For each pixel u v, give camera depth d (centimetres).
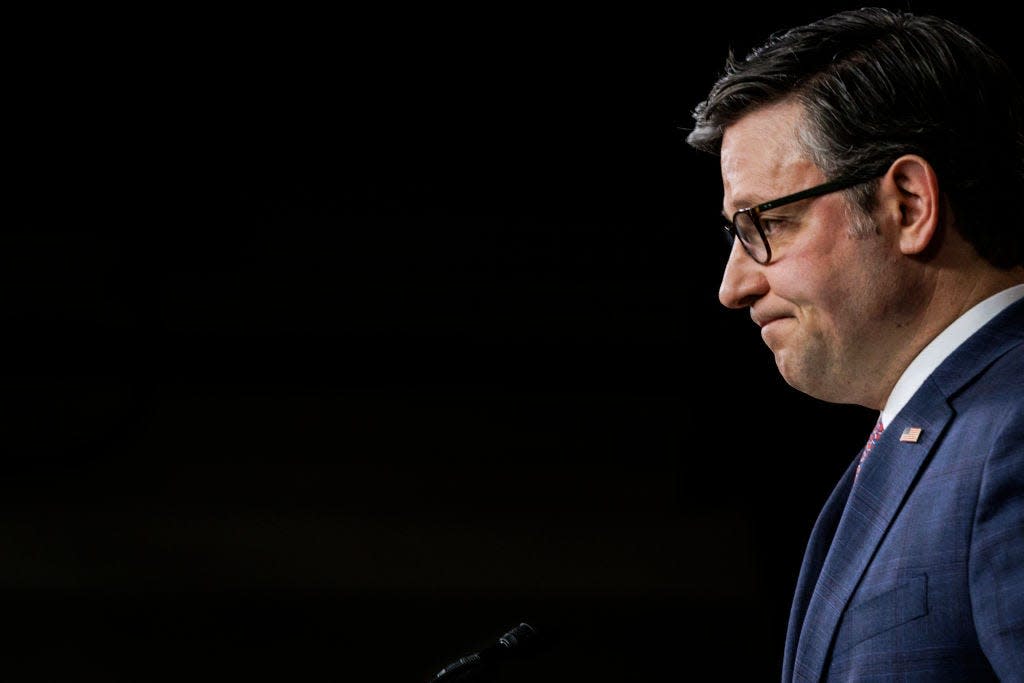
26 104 2019
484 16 2064
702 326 2152
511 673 1780
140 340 2089
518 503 2122
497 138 2133
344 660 1814
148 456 2089
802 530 2059
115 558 2011
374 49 2080
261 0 2042
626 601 2000
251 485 2103
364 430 2139
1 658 1762
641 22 2034
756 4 1981
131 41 2030
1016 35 1678
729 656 1880
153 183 2072
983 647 280
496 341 2164
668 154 2128
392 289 2155
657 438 2141
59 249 2061
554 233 2167
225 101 2067
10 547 2000
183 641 1828
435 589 2027
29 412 2061
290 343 2133
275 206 2120
